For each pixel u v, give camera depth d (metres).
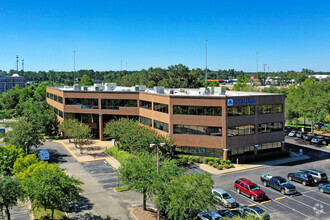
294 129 79.50
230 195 34.09
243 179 37.19
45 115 72.69
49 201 25.58
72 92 70.69
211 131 50.38
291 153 56.09
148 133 50.47
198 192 24.61
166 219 29.23
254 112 51.78
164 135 54.69
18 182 26.42
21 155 42.41
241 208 29.62
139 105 66.06
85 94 69.75
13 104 119.31
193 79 133.75
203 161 50.00
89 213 31.42
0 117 106.44
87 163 51.25
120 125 58.38
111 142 67.50
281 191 36.59
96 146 63.78
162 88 65.94
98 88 70.62
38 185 25.53
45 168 28.34
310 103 70.50
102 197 35.97
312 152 57.09
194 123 51.34
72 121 66.50
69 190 26.67
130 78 156.00
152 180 28.20
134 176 29.06
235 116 50.06
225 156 49.41
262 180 40.16
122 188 38.38
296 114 76.12
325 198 34.88
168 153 50.09
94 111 69.25
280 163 49.91
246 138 51.16
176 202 24.23
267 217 27.56
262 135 52.69
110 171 46.62
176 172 29.08
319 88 81.56
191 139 51.72
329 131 69.19
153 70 156.75
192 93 63.88
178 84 127.50
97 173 45.56
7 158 41.34
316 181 40.12
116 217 30.47
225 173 44.81
